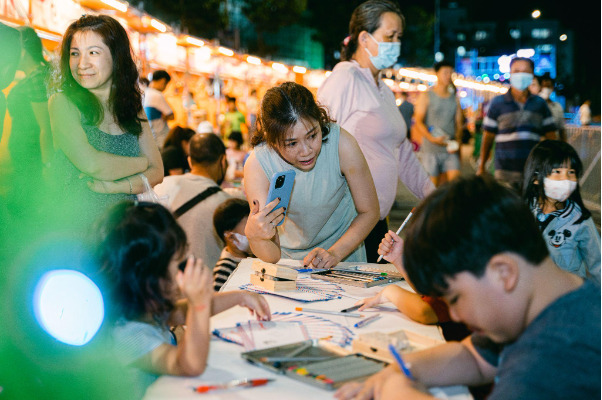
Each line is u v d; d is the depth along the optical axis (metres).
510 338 1.24
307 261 2.68
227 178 9.79
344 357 1.56
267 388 1.39
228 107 12.74
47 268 1.98
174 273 1.58
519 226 1.16
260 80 16.19
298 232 3.03
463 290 1.18
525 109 5.64
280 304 2.17
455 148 7.21
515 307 1.18
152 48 9.84
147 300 1.53
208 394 1.37
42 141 2.86
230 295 1.93
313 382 1.40
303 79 17.98
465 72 63.75
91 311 1.59
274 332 1.80
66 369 1.73
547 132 5.74
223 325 1.90
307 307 2.12
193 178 4.04
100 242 1.54
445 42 64.44
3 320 1.98
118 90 2.77
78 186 2.73
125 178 2.81
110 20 2.71
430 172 7.40
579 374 1.09
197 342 1.45
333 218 3.05
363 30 3.61
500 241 1.14
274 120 2.43
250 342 1.70
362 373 1.45
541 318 1.17
